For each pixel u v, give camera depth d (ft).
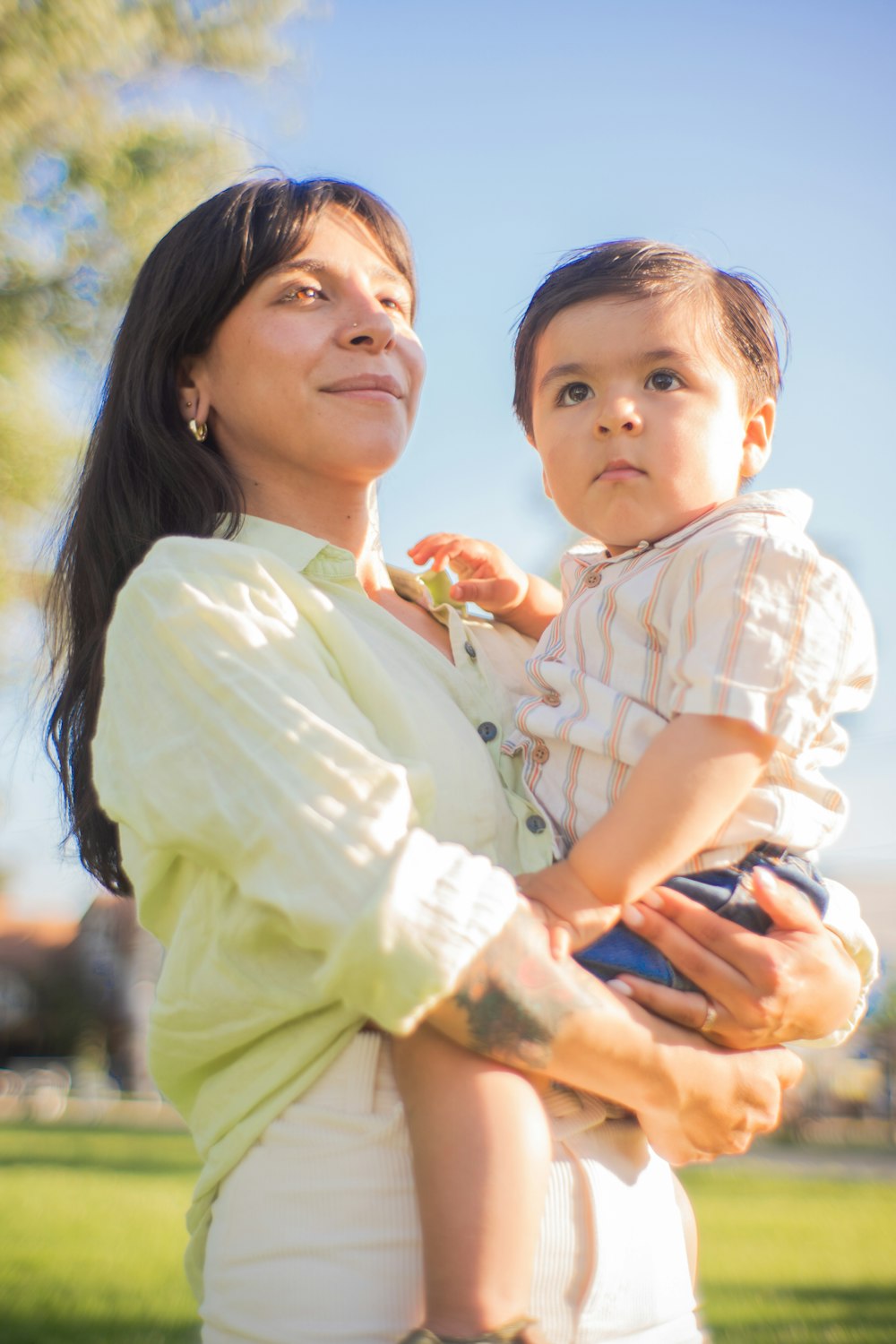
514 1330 3.99
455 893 4.02
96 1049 110.63
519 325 6.54
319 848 4.09
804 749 5.08
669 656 5.24
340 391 5.91
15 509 24.41
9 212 24.43
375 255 6.27
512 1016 4.25
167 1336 18.01
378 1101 4.46
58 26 23.68
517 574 7.09
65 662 6.43
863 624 5.29
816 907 5.28
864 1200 36.81
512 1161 4.16
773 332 6.32
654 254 6.06
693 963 4.81
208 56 25.66
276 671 4.56
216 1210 4.63
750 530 5.24
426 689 5.40
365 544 6.35
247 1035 4.51
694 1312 5.07
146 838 4.48
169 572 4.79
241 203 5.99
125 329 6.27
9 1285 21.24
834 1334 19.03
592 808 5.31
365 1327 4.22
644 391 5.82
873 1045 77.36
